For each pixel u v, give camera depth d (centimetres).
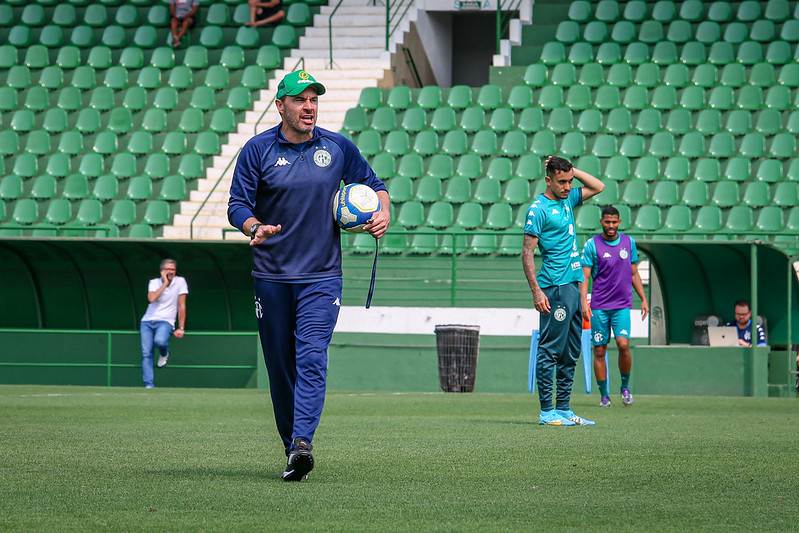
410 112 3406
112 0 4209
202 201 3262
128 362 2531
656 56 3562
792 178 3050
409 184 3134
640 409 1577
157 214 3195
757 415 1424
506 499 638
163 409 1521
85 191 3353
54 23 4188
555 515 581
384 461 834
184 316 2423
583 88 3438
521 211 3014
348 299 2720
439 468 788
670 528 542
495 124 3347
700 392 2191
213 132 3466
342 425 1214
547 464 816
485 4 4044
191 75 3781
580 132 3284
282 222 741
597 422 1278
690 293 2394
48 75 3853
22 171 3466
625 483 711
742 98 3331
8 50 3975
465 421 1284
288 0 4059
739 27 3609
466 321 2423
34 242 2477
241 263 2533
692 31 3700
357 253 2858
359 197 747
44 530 527
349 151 770
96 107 3694
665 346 2208
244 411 1477
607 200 3042
